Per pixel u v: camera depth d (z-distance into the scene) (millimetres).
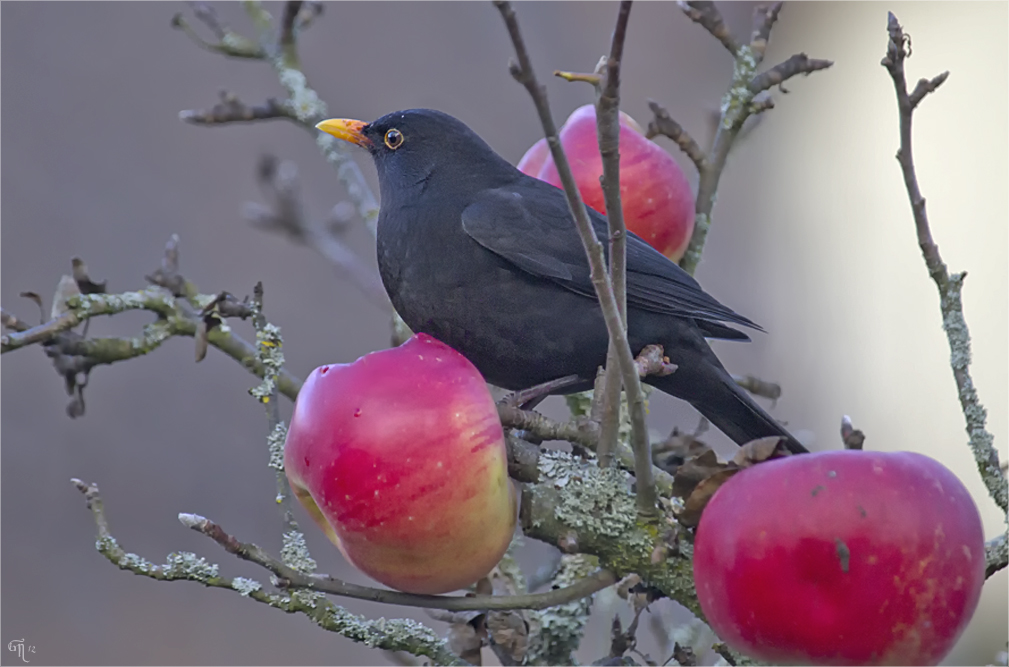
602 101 4344
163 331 7102
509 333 7523
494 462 4836
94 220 12555
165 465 11617
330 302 12578
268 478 11750
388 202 7973
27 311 12070
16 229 12312
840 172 13602
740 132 8336
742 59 7660
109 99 13008
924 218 5605
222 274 12578
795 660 4484
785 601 4402
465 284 7527
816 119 13781
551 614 6418
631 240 7371
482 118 13484
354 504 4703
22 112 12766
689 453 6633
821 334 13102
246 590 5117
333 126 8156
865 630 4355
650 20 13438
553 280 7449
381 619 5453
